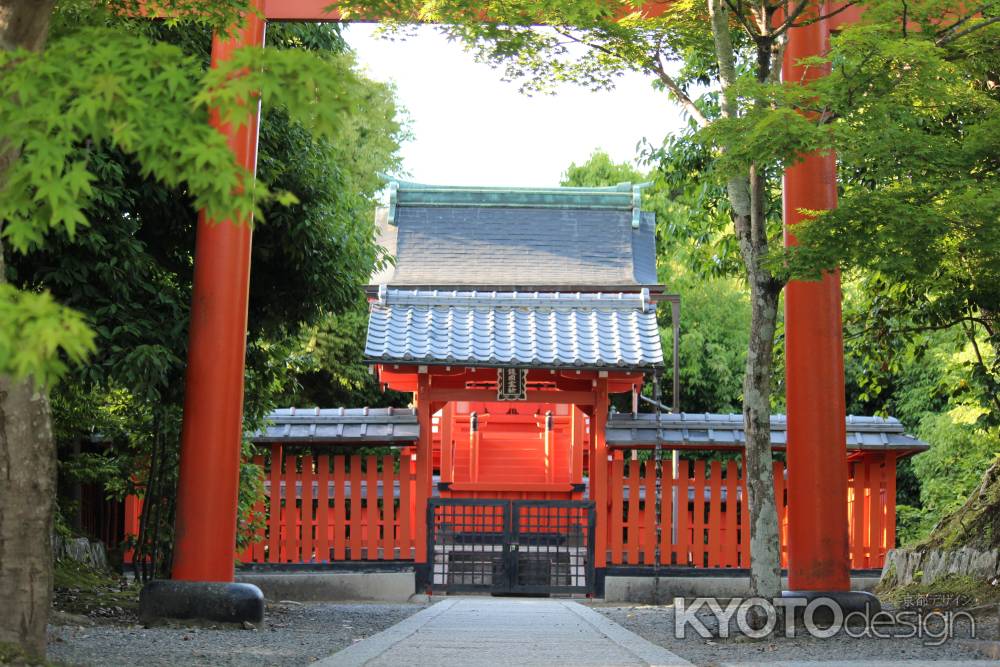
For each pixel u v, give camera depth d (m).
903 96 7.22
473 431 21.23
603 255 23.17
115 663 5.69
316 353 20.50
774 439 13.80
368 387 23.77
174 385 9.56
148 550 11.47
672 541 13.63
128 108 3.59
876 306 11.94
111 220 8.59
